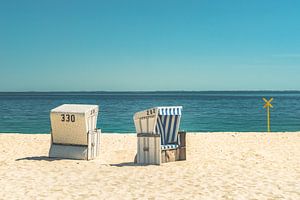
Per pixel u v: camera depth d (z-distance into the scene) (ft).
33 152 42.39
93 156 37.40
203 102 339.77
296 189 24.86
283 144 48.21
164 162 35.04
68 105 38.45
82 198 22.72
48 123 121.60
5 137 56.85
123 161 37.27
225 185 25.96
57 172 30.17
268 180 27.50
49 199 22.45
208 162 35.24
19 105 269.03
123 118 142.61
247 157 38.19
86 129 35.99
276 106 252.42
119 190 24.62
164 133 37.04
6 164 33.40
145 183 26.58
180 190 24.59
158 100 417.90
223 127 109.60
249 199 22.48
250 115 159.33
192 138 55.31
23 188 25.00
